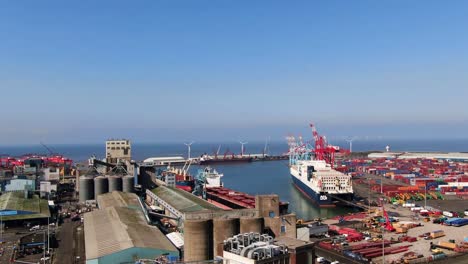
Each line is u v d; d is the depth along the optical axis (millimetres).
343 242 181875
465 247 172750
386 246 176750
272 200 159000
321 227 197750
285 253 101688
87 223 167625
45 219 195750
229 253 101688
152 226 159875
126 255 122250
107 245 129875
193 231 136750
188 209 194500
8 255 142625
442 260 156875
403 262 153750
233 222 142750
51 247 153500
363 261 154750
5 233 176000
